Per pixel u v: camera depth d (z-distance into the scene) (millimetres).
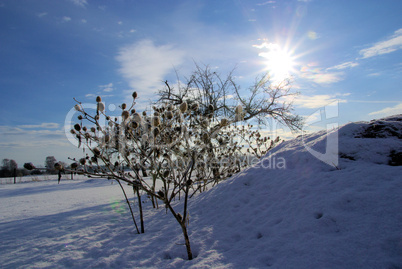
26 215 5789
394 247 1925
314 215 2668
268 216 3068
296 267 1989
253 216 3229
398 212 2250
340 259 1950
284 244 2387
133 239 3350
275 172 4180
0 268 2682
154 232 3566
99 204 6727
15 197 10445
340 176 3209
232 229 3102
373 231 2143
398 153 3275
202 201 4441
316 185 3248
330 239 2215
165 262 2539
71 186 15250
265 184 3957
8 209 6961
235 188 4254
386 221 2201
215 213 3750
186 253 2742
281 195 3426
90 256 2889
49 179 23172
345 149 3729
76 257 2867
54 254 2998
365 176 3004
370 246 1994
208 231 3186
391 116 4242
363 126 4055
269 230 2752
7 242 3586
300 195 3164
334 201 2711
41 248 3242
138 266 2512
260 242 2592
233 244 2742
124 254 2838
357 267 1837
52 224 4551
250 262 2211
